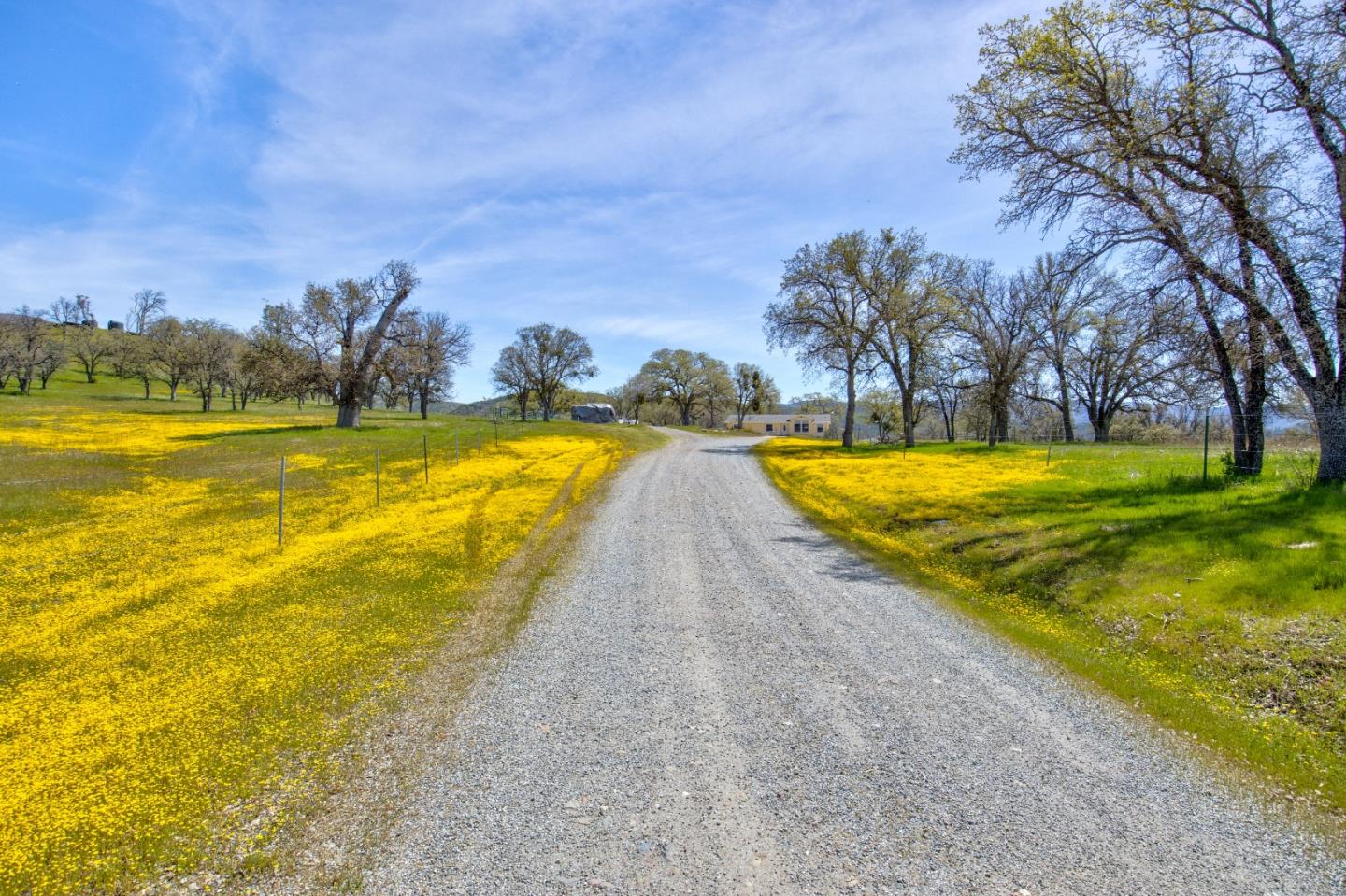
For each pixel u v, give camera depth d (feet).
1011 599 34.91
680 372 333.21
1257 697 22.58
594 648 27.99
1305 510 38.11
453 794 17.29
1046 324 160.45
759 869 14.47
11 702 21.86
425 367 164.45
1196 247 45.16
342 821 16.15
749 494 74.28
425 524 51.88
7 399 183.21
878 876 14.23
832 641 28.99
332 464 86.22
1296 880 14.16
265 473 77.05
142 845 15.23
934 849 15.14
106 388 306.55
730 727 21.09
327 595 33.73
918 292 137.90
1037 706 22.52
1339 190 40.68
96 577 35.81
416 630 29.58
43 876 14.12
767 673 25.50
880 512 59.62
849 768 18.63
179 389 335.47
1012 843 15.38
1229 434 113.60
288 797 17.12
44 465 70.85
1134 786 17.75
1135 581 32.99
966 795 17.30
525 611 32.91
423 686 24.02
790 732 20.72
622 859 14.79
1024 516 50.24
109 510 54.49
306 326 143.13
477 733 20.57
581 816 16.39
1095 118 49.60
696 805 16.84
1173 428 179.93
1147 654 26.78
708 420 411.75
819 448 148.77
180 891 13.79
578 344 273.13
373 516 54.95
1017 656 27.17
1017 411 199.72
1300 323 43.37
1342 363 43.29
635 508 63.57
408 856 14.87
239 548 42.68
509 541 47.78
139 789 17.21
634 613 32.86
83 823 15.87
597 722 21.38
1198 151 46.96
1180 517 41.57
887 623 31.42
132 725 20.31
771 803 16.97
